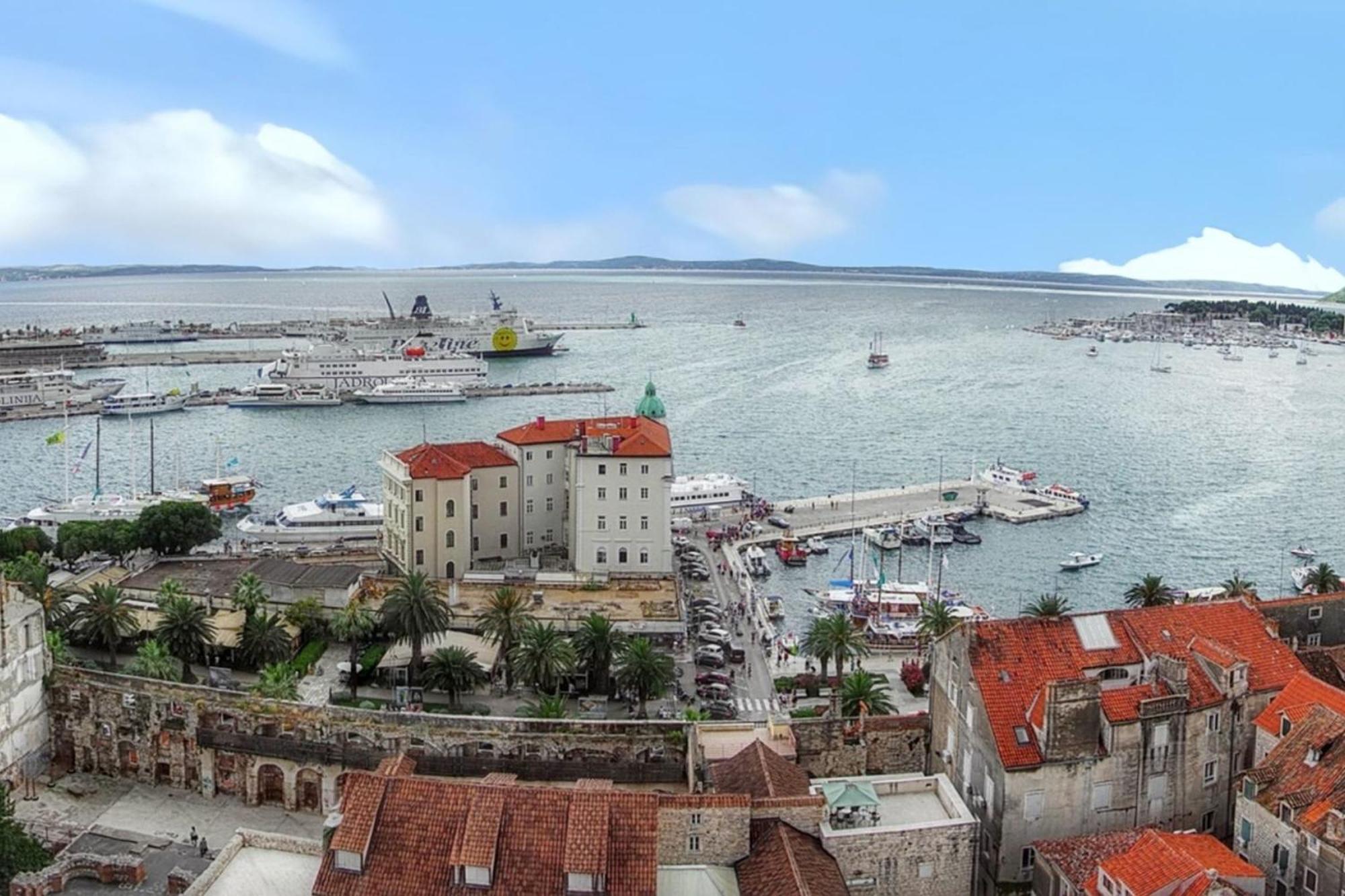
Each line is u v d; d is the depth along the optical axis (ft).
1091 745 287.07
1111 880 243.40
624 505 578.66
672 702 442.09
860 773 338.95
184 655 444.14
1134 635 317.01
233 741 357.82
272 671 408.87
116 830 313.32
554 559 616.39
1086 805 289.12
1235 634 325.62
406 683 456.04
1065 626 312.91
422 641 456.04
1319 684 294.66
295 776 356.18
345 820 233.55
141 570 561.02
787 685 476.95
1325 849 246.68
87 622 450.71
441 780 250.16
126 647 479.41
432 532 576.61
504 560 612.29
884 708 396.57
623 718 426.51
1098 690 287.28
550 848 228.63
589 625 446.19
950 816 279.69
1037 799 285.02
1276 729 292.61
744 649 529.04
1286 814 257.96
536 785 281.54
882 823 275.18
